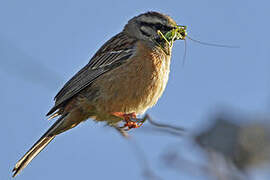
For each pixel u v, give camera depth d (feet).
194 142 17.67
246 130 16.72
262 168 16.38
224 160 16.98
